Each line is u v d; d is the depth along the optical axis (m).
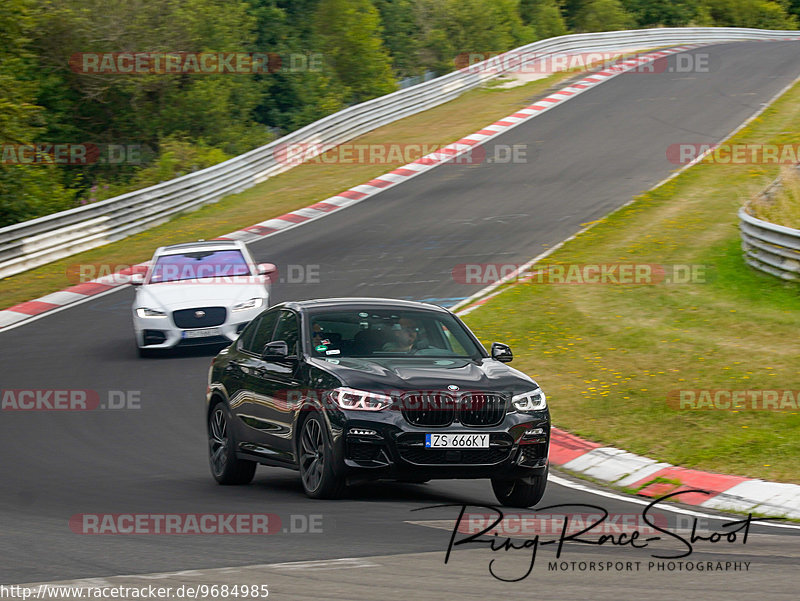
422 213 31.95
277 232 31.02
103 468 11.98
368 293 23.56
